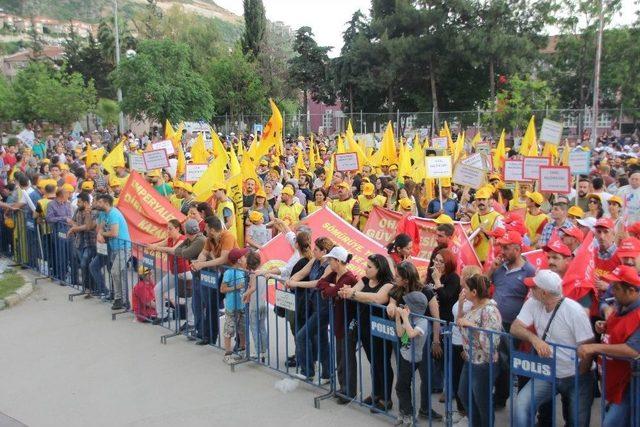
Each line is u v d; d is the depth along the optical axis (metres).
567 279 6.32
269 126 17.03
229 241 8.59
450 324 5.98
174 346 8.97
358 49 51.22
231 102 48.22
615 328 5.08
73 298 11.28
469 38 47.00
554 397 5.27
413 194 14.05
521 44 46.56
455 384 6.82
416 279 6.33
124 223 10.63
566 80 50.56
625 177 12.63
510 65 46.97
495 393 6.85
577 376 5.19
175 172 17.12
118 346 8.95
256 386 7.59
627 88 47.16
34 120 46.56
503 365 6.14
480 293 5.82
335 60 53.91
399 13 49.38
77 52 70.62
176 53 33.31
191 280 9.45
